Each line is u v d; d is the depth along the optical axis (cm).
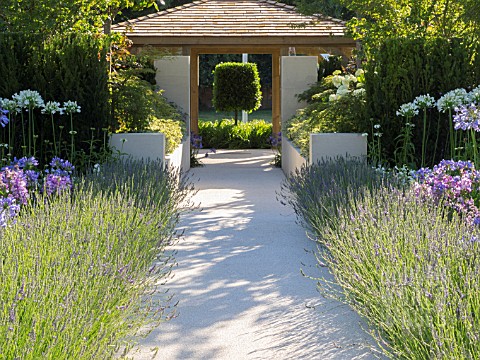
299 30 1853
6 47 979
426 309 396
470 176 705
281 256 707
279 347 457
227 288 594
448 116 1015
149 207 721
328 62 1755
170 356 441
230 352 448
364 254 511
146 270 555
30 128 982
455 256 471
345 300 514
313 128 1260
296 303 551
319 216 725
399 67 1020
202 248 745
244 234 817
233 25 1892
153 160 1034
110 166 927
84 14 1155
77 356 351
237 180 1359
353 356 438
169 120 1362
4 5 1068
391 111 1030
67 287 406
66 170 852
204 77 4006
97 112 1020
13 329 335
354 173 807
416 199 651
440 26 1235
